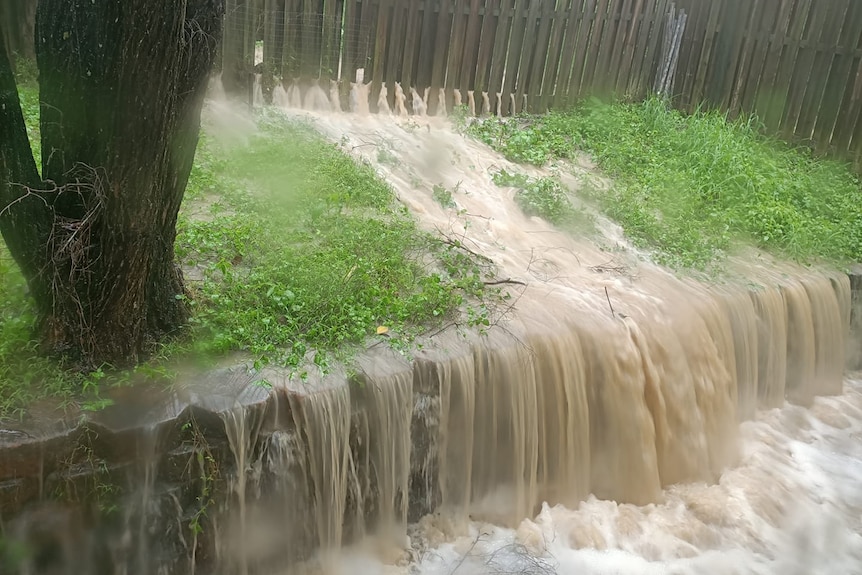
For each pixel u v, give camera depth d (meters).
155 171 4.69
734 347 8.48
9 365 4.79
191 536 5.04
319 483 5.51
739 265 9.58
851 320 10.24
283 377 5.39
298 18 10.31
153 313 5.38
